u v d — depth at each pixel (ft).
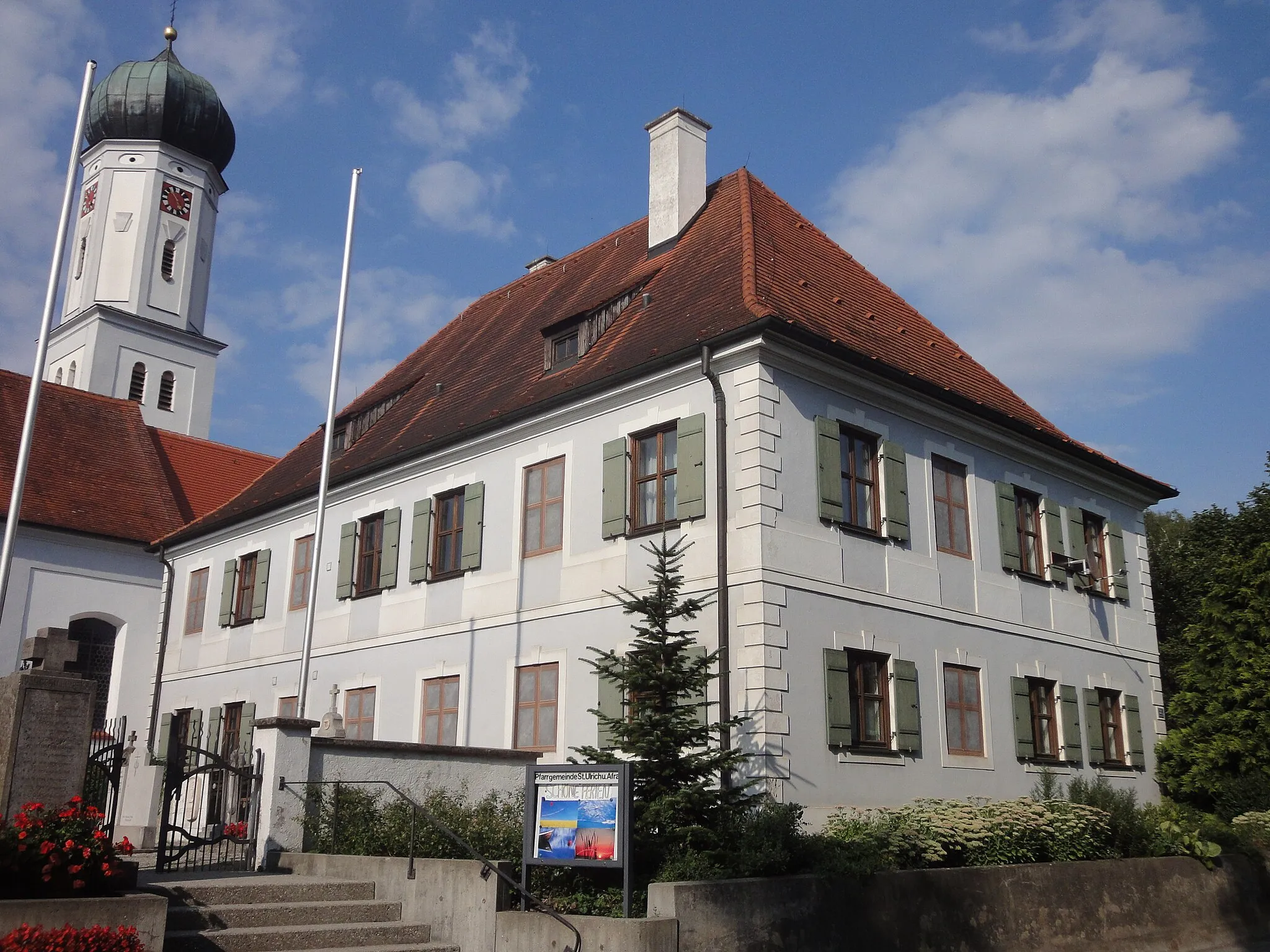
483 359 85.71
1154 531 139.64
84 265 163.73
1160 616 112.88
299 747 47.32
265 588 89.40
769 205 76.95
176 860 44.93
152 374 160.66
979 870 46.24
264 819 46.14
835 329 63.93
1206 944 55.83
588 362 67.97
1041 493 73.31
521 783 55.83
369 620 77.41
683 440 58.13
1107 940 50.98
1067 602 73.26
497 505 69.51
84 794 38.22
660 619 42.88
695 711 42.65
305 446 101.09
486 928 37.55
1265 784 68.95
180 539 101.65
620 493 60.95
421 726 70.90
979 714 64.13
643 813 40.19
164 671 100.22
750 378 55.88
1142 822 58.80
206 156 170.81
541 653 63.82
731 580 54.49
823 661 55.31
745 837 40.01
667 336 62.54
